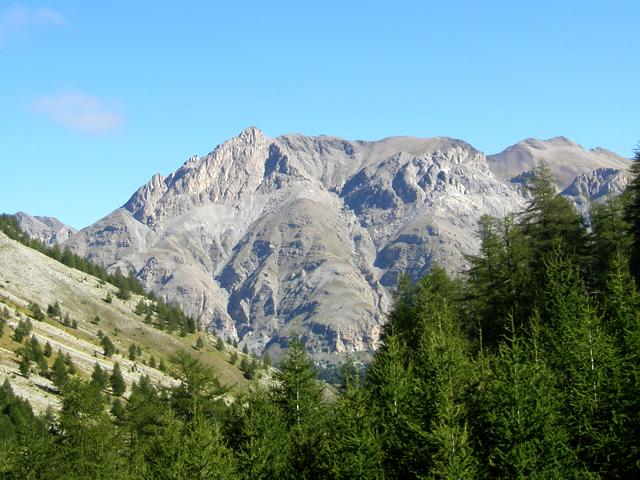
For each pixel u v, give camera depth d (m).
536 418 31.83
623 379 33.31
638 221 53.06
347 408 39.12
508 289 55.12
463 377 39.19
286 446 44.69
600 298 49.75
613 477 31.16
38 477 56.66
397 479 35.69
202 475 41.47
